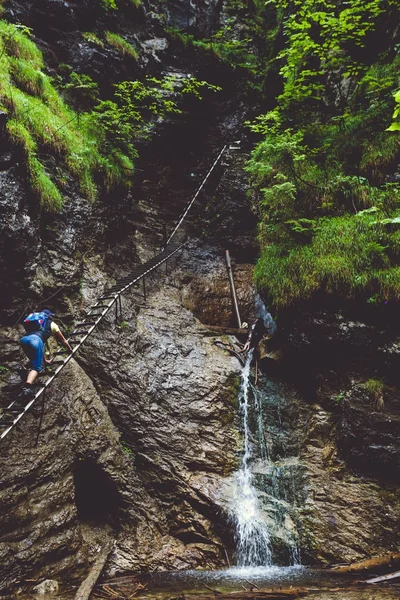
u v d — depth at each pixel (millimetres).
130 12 14672
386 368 9109
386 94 11281
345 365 9617
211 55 16562
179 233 14047
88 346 9289
